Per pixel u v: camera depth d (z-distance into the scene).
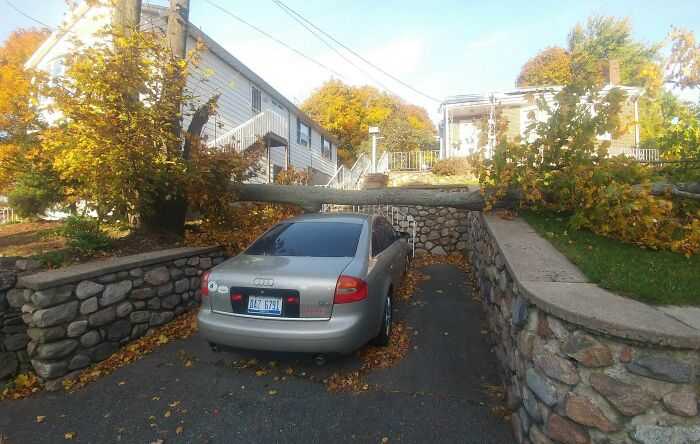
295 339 3.23
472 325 4.74
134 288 4.43
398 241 5.73
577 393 2.16
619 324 2.02
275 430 2.88
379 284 3.94
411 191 6.80
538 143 5.28
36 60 16.62
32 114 5.45
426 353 4.05
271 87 18.36
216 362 3.96
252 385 3.51
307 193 7.16
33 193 8.66
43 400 3.37
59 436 2.89
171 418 3.06
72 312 3.76
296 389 3.42
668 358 1.96
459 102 19.78
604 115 4.94
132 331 4.38
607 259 3.55
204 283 3.66
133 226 6.27
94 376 3.72
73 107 4.69
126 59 5.02
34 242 5.96
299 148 23.08
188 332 4.67
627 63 25.80
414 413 3.03
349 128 35.78
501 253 3.85
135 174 5.06
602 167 4.74
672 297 2.56
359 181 14.77
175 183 5.66
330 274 3.40
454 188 10.41
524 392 2.62
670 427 1.94
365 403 3.18
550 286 2.74
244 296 3.46
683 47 4.66
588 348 2.14
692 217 4.60
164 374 3.75
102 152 4.66
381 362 3.86
